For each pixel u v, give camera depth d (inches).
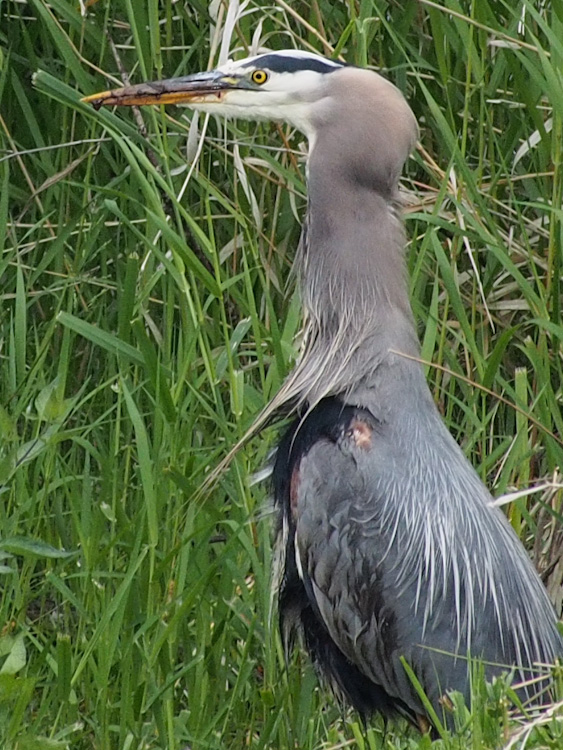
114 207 314.8
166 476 306.8
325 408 291.0
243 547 316.8
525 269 361.4
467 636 280.5
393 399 284.8
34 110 391.9
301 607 299.0
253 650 327.0
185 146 381.7
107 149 379.9
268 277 349.1
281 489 297.3
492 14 327.0
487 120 352.2
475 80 352.8
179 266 303.4
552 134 323.0
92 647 277.0
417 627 279.7
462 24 326.0
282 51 291.9
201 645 298.5
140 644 300.4
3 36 381.4
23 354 314.8
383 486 278.5
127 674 280.4
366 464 279.3
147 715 304.5
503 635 283.6
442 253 308.8
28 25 390.6
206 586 301.7
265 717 302.4
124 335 304.7
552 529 325.7
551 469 329.4
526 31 335.0
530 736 229.5
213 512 305.7
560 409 348.5
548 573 324.8
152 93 296.8
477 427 319.0
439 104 362.0
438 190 350.3
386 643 282.2
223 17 347.3
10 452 288.5
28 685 250.2
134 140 345.4
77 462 363.9
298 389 296.2
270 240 360.2
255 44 331.3
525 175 340.2
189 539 284.8
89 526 312.3
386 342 286.5
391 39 363.3
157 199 302.2
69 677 274.8
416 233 343.3
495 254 314.3
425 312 333.4
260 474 305.0
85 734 295.4
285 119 292.4
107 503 316.8
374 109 284.5
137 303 330.3
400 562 278.4
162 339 366.3
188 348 309.6
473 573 281.7
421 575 279.0
